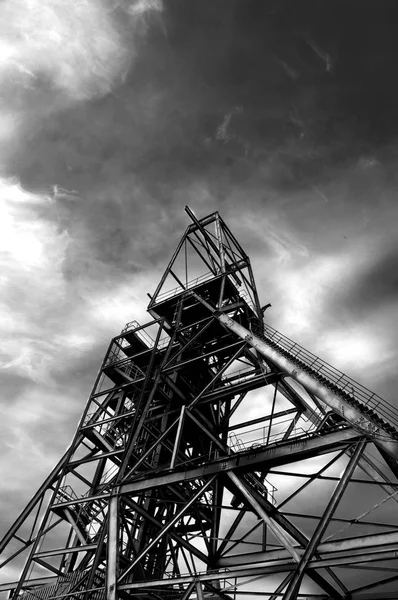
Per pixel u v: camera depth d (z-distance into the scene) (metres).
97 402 23.89
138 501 19.48
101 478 22.22
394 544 11.23
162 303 25.05
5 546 19.84
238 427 20.92
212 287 24.55
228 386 20.98
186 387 23.17
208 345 24.47
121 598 14.11
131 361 24.98
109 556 14.93
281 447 14.41
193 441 22.95
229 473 14.85
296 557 11.91
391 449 12.49
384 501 12.36
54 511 20.30
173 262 26.42
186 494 20.05
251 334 19.72
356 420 13.53
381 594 14.34
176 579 13.16
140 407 21.61
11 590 18.20
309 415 19.17
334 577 14.39
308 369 16.28
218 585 15.96
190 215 27.27
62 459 21.84
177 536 16.53
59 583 17.58
